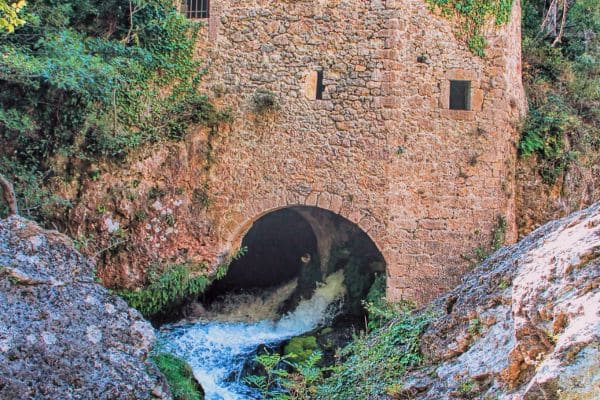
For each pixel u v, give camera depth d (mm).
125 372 6055
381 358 6016
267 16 11797
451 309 5750
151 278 11656
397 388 5305
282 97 11734
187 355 11859
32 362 5594
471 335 5105
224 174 11898
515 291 4535
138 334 6422
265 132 11789
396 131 11273
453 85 11961
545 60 14430
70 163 11711
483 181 11562
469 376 4660
